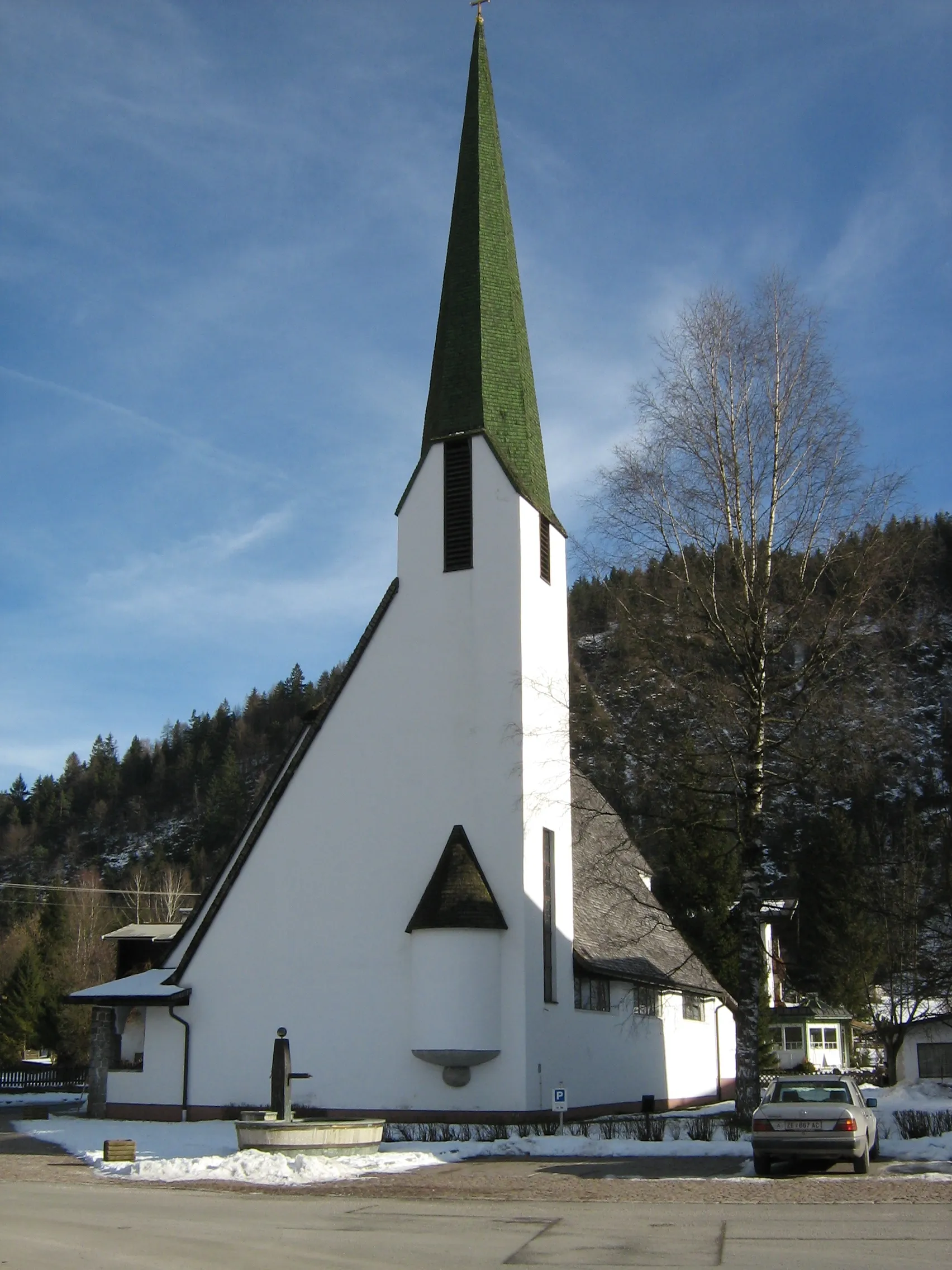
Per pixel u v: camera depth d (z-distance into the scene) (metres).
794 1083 21.02
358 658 31.69
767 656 27.14
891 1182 18.11
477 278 33.72
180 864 143.62
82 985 71.44
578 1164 21.58
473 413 32.09
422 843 29.92
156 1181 19.39
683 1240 12.91
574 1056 30.78
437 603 31.20
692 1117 29.61
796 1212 15.02
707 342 28.06
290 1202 16.59
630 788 28.81
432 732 30.47
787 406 27.78
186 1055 31.14
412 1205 16.22
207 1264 11.37
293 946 30.62
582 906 35.41
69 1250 12.13
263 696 197.88
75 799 184.75
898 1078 50.28
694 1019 41.72
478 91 36.22
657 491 28.05
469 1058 27.61
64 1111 36.88
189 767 182.38
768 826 29.03
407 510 32.12
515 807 29.22
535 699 30.34
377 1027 29.27
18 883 154.62
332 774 31.27
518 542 30.72
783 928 65.56
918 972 36.97
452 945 28.06
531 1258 11.84
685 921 47.62
